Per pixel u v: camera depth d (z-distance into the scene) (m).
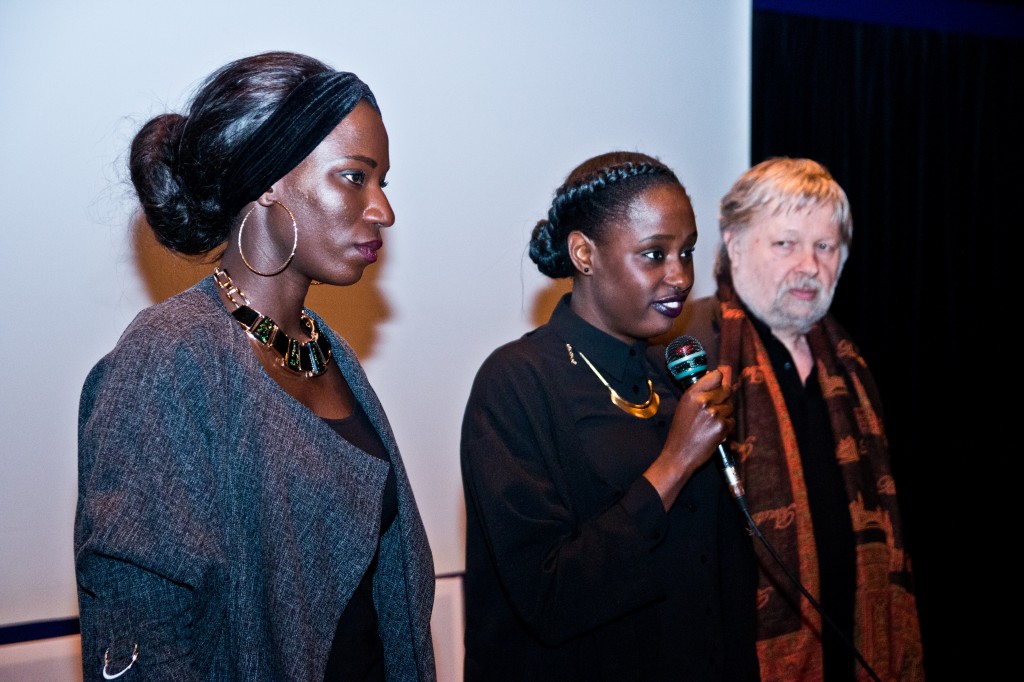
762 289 2.33
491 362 1.61
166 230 1.14
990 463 3.20
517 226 2.54
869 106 3.04
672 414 1.62
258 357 1.14
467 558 1.60
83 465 1.01
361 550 1.13
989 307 3.24
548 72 2.57
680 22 2.74
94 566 0.96
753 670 1.70
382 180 1.20
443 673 2.34
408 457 2.42
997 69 3.29
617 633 1.47
